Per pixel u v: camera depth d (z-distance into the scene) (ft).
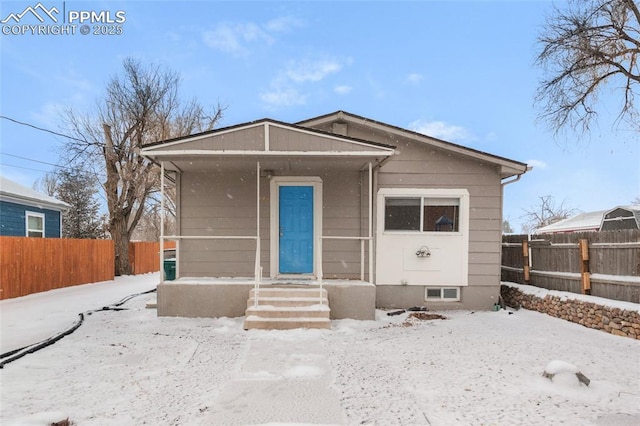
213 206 31.12
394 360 17.39
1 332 22.24
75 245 45.62
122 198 57.47
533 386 14.21
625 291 22.47
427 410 12.27
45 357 17.58
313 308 24.30
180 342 20.30
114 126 56.59
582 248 25.73
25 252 37.40
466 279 31.35
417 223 31.76
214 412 12.10
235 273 30.89
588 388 14.03
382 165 30.12
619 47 49.44
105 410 12.20
